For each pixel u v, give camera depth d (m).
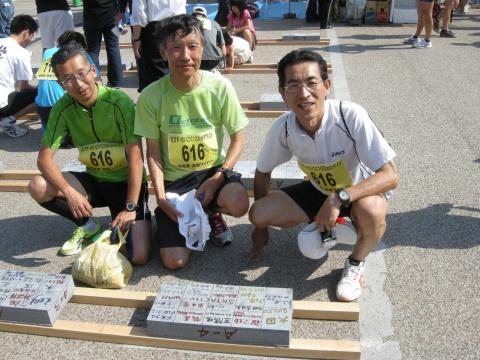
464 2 11.16
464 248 3.34
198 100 3.18
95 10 6.73
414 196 4.00
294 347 2.52
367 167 2.90
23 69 5.70
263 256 3.40
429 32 8.39
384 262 3.24
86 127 3.33
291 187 3.24
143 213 3.43
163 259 3.22
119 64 7.25
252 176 4.08
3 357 2.64
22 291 2.84
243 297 2.70
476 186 4.09
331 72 7.28
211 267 3.31
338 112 2.76
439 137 5.04
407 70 7.30
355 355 2.48
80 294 2.97
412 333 2.66
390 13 10.51
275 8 12.90
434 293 2.94
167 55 2.99
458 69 7.27
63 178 3.32
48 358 2.62
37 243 3.71
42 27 7.45
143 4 5.83
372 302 2.90
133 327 2.72
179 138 3.24
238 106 3.30
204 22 6.09
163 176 3.36
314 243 2.95
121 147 3.39
